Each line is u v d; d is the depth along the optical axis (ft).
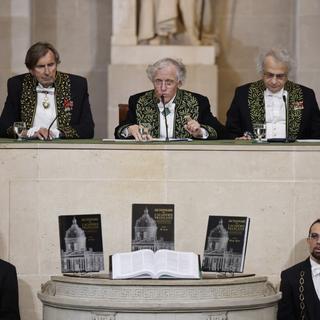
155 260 68.28
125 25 122.72
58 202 75.61
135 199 75.51
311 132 89.51
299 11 125.70
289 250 76.02
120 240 75.72
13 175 75.46
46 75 86.12
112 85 122.42
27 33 125.70
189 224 75.66
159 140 79.00
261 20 129.39
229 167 75.51
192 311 65.82
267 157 75.51
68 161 75.41
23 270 75.92
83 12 129.70
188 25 123.03
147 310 65.57
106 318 65.82
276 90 88.07
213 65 122.62
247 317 66.85
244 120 89.04
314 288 73.72
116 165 75.46
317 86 125.80
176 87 84.12
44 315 68.64
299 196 75.72
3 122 87.56
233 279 67.41
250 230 75.92
